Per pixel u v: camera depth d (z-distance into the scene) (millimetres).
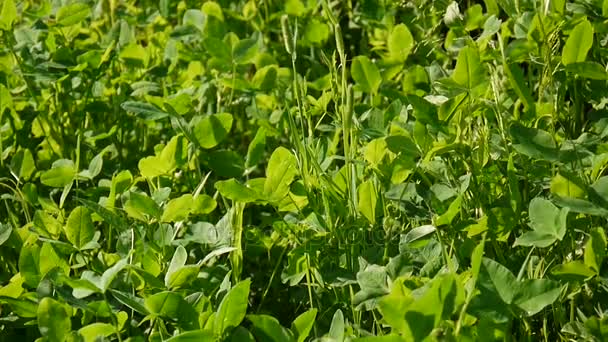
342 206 422
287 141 568
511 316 328
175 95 551
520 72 438
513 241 427
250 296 475
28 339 424
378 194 426
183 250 393
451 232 399
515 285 327
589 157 406
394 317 306
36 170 573
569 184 382
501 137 442
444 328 321
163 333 376
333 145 489
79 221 424
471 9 533
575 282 373
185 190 505
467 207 419
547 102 480
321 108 508
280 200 418
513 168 397
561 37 475
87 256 455
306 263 416
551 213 362
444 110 437
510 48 470
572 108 475
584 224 392
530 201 402
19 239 460
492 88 460
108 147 555
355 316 389
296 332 354
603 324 350
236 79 566
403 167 428
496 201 417
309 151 419
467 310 325
